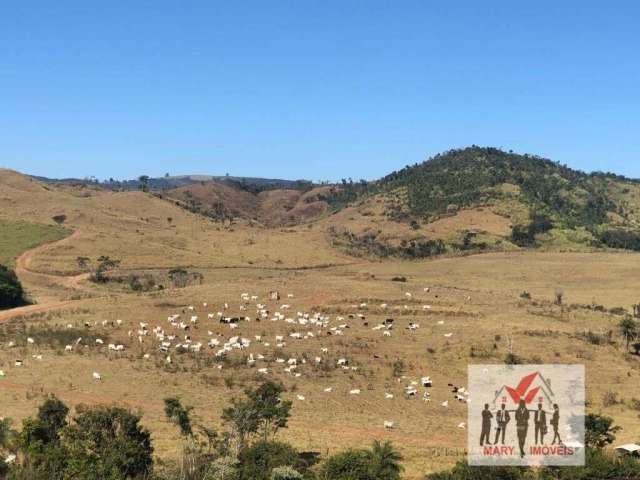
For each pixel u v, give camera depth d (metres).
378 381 83.50
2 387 72.94
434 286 138.25
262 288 129.88
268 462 47.34
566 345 94.62
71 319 104.81
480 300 124.62
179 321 105.75
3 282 132.88
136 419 50.56
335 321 108.00
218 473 45.09
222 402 72.00
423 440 63.06
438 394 79.94
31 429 48.91
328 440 61.06
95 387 75.00
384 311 113.88
